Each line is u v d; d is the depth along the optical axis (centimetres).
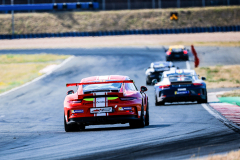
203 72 12256
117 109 3403
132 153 2436
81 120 3425
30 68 14288
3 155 2636
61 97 7981
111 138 3061
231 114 4453
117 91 3462
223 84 9575
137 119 3472
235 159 2019
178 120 4184
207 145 2583
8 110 6334
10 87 10144
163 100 5744
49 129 4025
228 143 2616
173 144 2675
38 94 8619
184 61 15012
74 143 2939
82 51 19600
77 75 12206
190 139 2847
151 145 2673
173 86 5703
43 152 2652
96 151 2562
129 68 13500
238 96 6794
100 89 3484
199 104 5738
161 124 3903
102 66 14212
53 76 12050
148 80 9438
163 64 9506
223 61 15688
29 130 4009
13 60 16875
